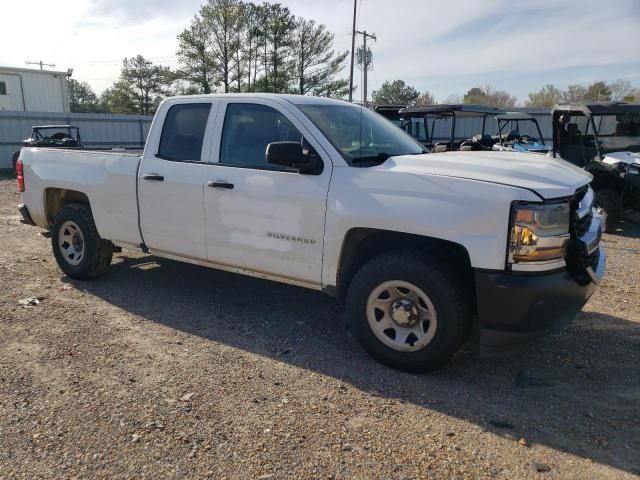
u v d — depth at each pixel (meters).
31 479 2.64
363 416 3.24
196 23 41.81
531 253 3.27
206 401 3.38
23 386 3.53
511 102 62.59
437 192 3.49
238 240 4.43
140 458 2.80
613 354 4.15
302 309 5.11
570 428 3.14
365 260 4.05
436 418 3.23
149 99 58.38
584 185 3.75
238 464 2.76
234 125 4.55
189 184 4.65
